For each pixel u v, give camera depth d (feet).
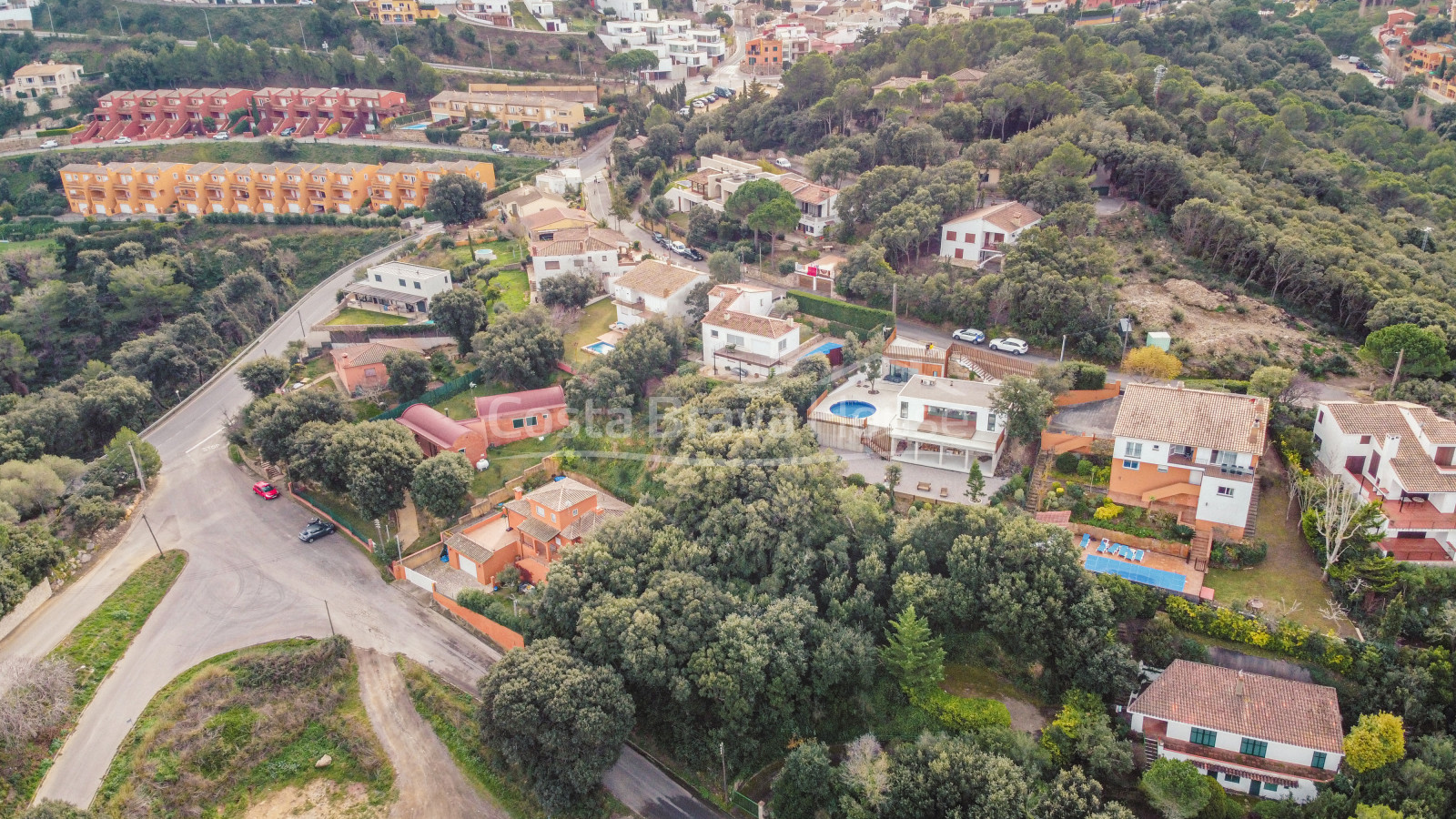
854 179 469.16
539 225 467.52
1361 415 242.17
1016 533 222.69
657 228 482.69
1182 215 364.17
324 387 373.61
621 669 229.66
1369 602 211.00
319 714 243.60
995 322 342.03
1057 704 217.15
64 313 447.83
